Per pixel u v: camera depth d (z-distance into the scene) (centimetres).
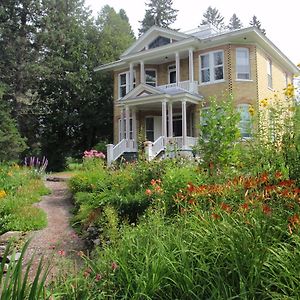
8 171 1379
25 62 2920
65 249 588
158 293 284
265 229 291
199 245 308
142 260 317
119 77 2505
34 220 780
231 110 657
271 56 2209
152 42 2278
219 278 267
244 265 268
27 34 3022
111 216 504
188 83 2038
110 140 3088
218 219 335
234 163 588
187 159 777
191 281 272
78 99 2916
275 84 2250
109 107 3020
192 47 2034
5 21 2903
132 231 402
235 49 1966
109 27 3562
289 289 242
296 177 424
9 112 2536
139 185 715
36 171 1571
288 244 273
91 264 348
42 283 230
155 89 2002
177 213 454
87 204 801
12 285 224
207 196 423
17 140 2369
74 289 291
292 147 463
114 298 287
